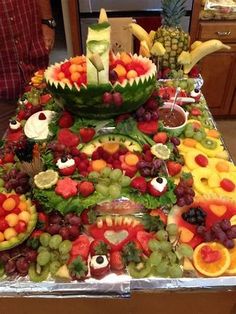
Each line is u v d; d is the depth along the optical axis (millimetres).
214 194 1074
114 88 1115
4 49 1812
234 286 871
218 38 2363
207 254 905
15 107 1943
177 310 1028
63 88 1137
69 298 944
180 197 1028
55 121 1267
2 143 1280
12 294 864
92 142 1169
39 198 995
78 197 995
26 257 891
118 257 890
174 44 1605
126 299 965
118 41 1665
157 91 1368
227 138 2650
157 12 2285
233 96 2645
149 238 943
